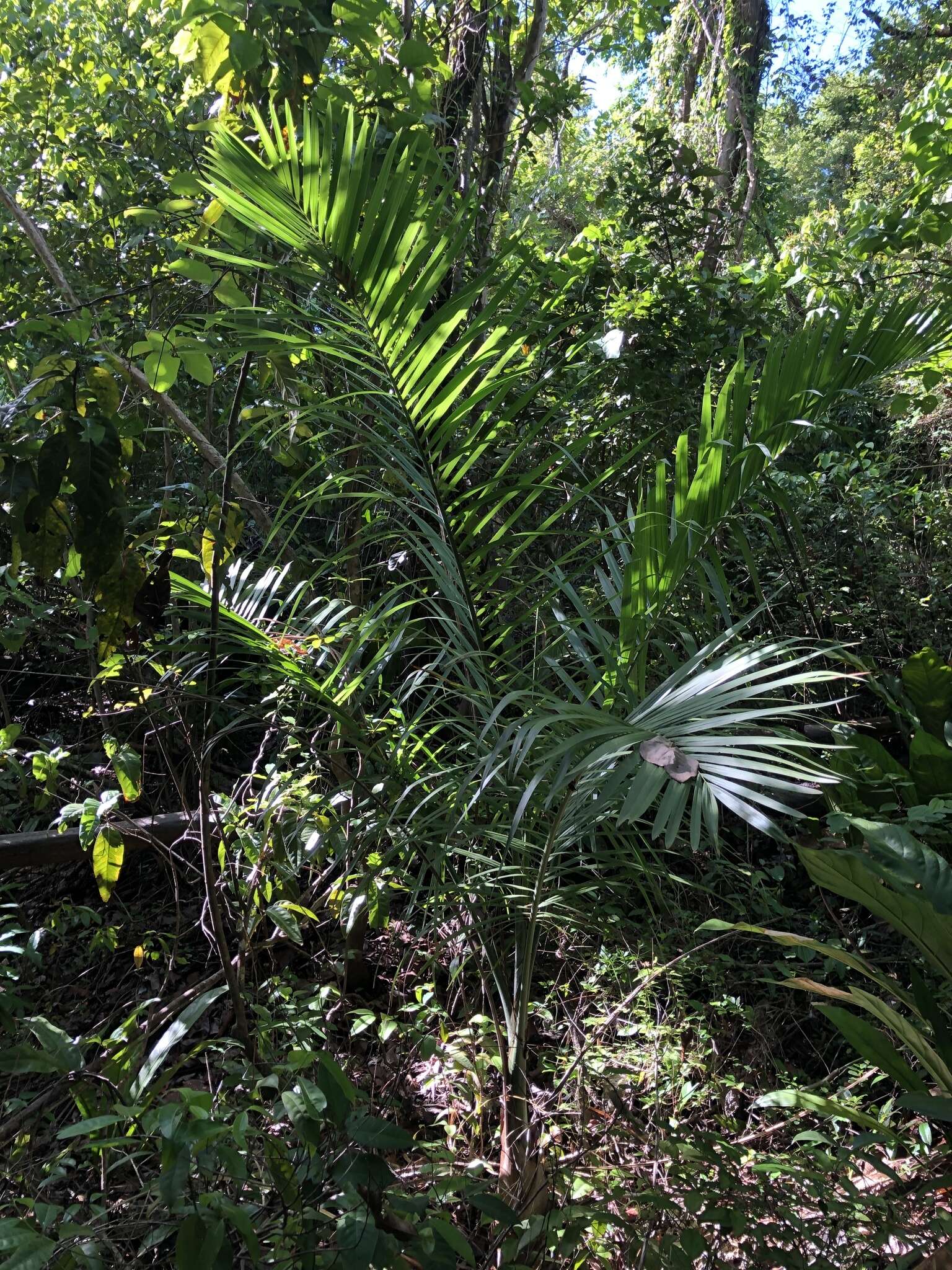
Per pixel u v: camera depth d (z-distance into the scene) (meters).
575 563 2.54
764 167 6.72
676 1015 2.16
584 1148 1.76
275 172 1.55
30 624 2.07
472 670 1.75
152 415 2.85
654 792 1.03
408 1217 1.21
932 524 4.08
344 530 2.43
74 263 3.22
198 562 2.44
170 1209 1.00
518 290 2.72
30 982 2.46
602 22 6.35
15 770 1.89
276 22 1.92
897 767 2.40
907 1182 1.64
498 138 3.35
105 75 3.23
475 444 1.76
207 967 2.57
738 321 3.16
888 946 2.43
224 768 2.88
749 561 1.86
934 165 3.30
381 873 1.84
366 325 1.64
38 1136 1.82
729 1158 1.48
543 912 1.74
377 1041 2.25
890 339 1.92
